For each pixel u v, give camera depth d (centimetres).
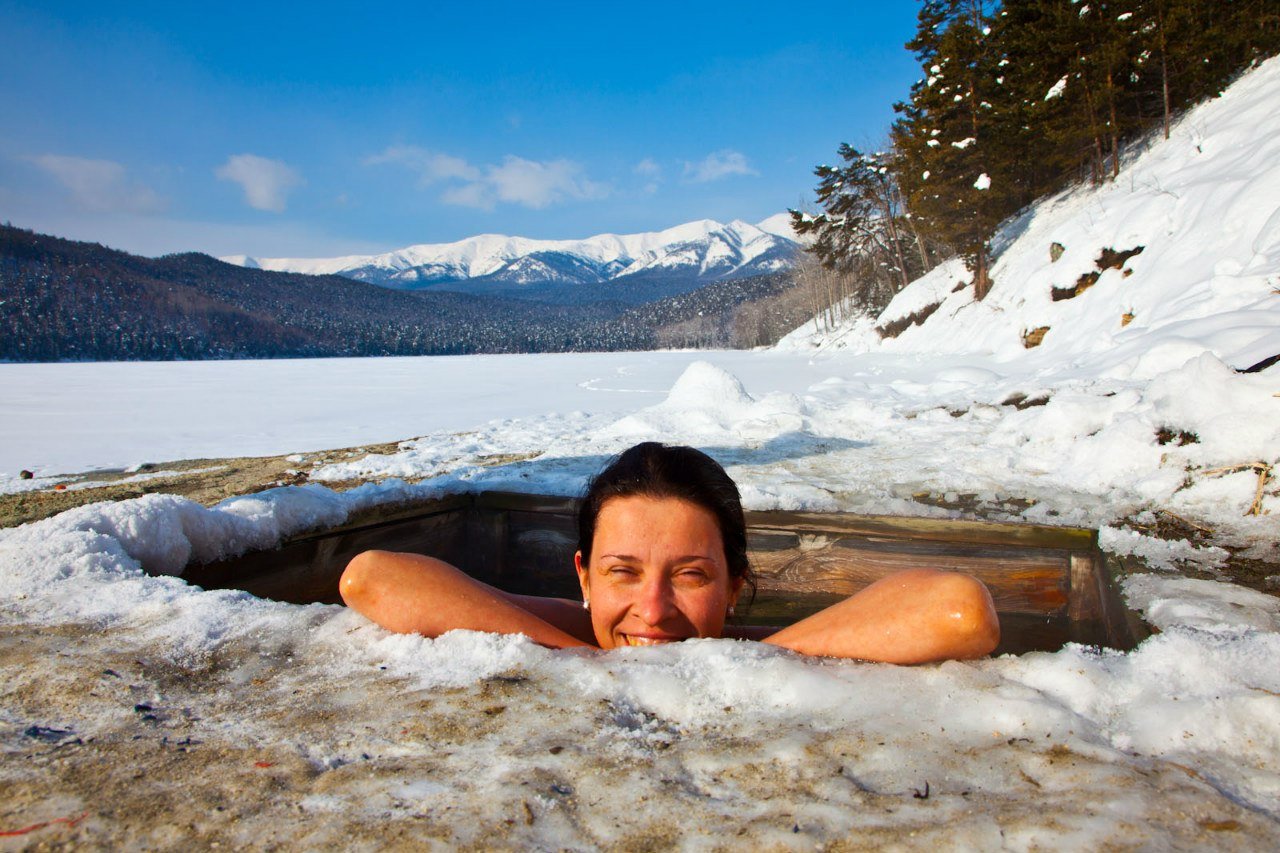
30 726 131
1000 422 625
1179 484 352
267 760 116
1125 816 94
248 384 1970
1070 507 344
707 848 92
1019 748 112
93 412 1247
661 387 1722
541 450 639
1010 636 287
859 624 142
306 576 299
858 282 4828
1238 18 2031
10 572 210
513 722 124
